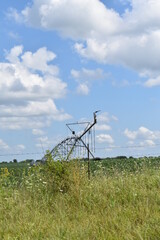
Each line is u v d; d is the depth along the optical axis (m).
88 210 9.16
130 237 6.67
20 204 9.57
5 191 11.16
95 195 9.79
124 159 19.47
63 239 6.93
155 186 10.36
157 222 7.32
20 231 7.75
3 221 8.73
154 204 8.83
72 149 12.44
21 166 16.34
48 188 10.77
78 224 7.95
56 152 11.60
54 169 10.91
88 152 12.37
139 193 9.61
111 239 6.75
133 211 8.43
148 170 12.25
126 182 10.68
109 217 7.96
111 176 11.94
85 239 6.85
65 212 9.03
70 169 10.95
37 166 11.97
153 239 6.61
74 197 9.94
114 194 9.77
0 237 7.58
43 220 8.37
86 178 11.14
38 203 9.83
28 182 11.38
